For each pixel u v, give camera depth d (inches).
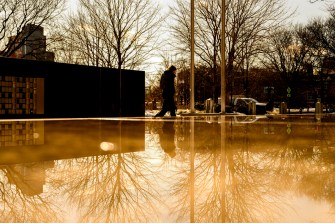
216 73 1130.7
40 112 678.5
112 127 303.6
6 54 1098.7
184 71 1536.7
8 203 66.2
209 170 103.0
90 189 79.0
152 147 162.2
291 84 1814.7
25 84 659.4
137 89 845.8
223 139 197.0
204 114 681.0
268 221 55.3
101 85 770.2
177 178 91.5
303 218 56.1
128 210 62.2
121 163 116.0
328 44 1291.8
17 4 1057.5
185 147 160.7
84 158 127.3
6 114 627.5
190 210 62.1
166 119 494.3
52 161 119.6
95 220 56.6
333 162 116.4
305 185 81.9
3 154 136.8
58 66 698.2
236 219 56.6
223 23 654.5
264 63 1604.3
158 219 57.1
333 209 61.1
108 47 1152.8
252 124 352.5
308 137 208.2
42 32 1154.0
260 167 107.5
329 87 1788.9
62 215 59.0
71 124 350.6
